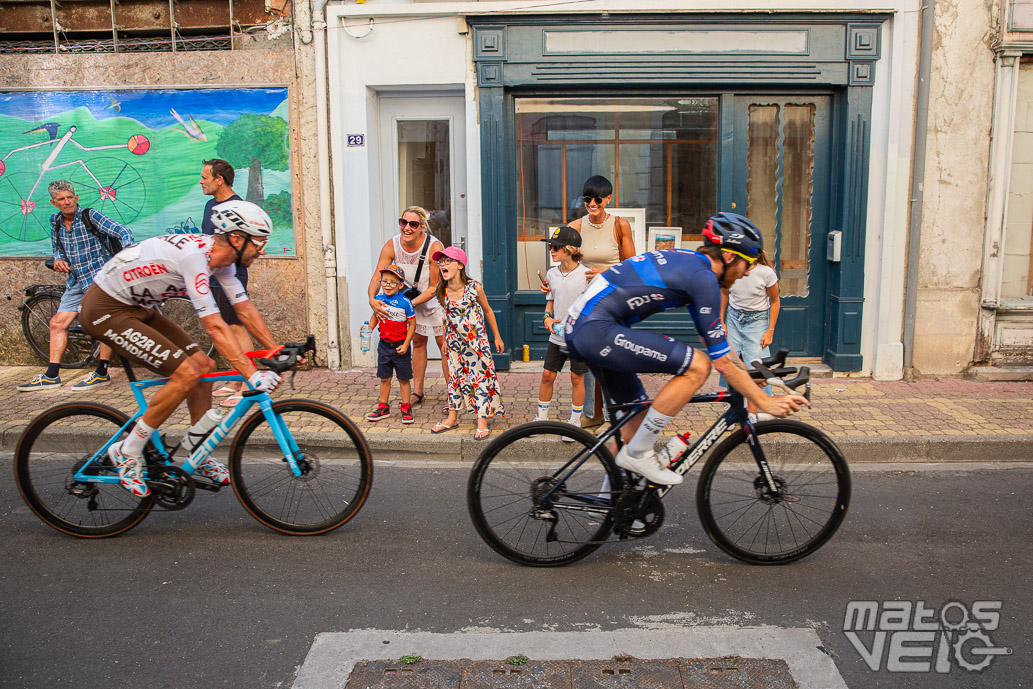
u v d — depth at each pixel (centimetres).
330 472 437
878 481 526
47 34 766
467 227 751
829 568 403
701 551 423
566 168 758
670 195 761
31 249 769
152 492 426
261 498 438
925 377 744
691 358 363
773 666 319
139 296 403
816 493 404
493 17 707
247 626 350
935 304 734
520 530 404
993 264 723
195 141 748
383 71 726
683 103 745
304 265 757
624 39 708
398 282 591
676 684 307
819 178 746
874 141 714
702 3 696
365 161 739
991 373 733
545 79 716
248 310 434
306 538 438
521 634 343
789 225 759
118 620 355
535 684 308
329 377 740
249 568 404
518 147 756
